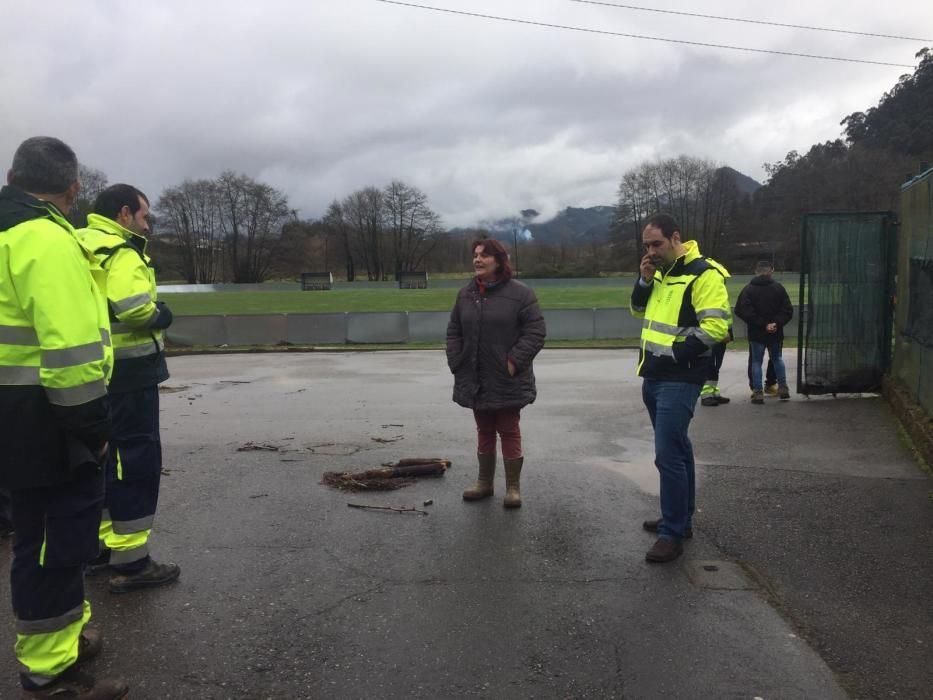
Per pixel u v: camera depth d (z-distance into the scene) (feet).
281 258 298.35
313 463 20.42
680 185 291.99
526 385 16.22
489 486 17.10
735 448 21.52
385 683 9.27
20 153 8.79
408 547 13.91
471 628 10.68
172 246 290.15
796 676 9.33
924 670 9.46
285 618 11.05
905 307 25.48
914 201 24.17
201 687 9.22
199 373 45.14
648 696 8.92
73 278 8.25
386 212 304.71
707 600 11.53
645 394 14.14
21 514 8.68
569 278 252.21
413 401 32.12
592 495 17.20
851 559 13.15
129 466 11.87
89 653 9.86
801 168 280.10
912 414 21.76
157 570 12.28
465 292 16.75
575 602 11.50
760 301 28.35
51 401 8.15
